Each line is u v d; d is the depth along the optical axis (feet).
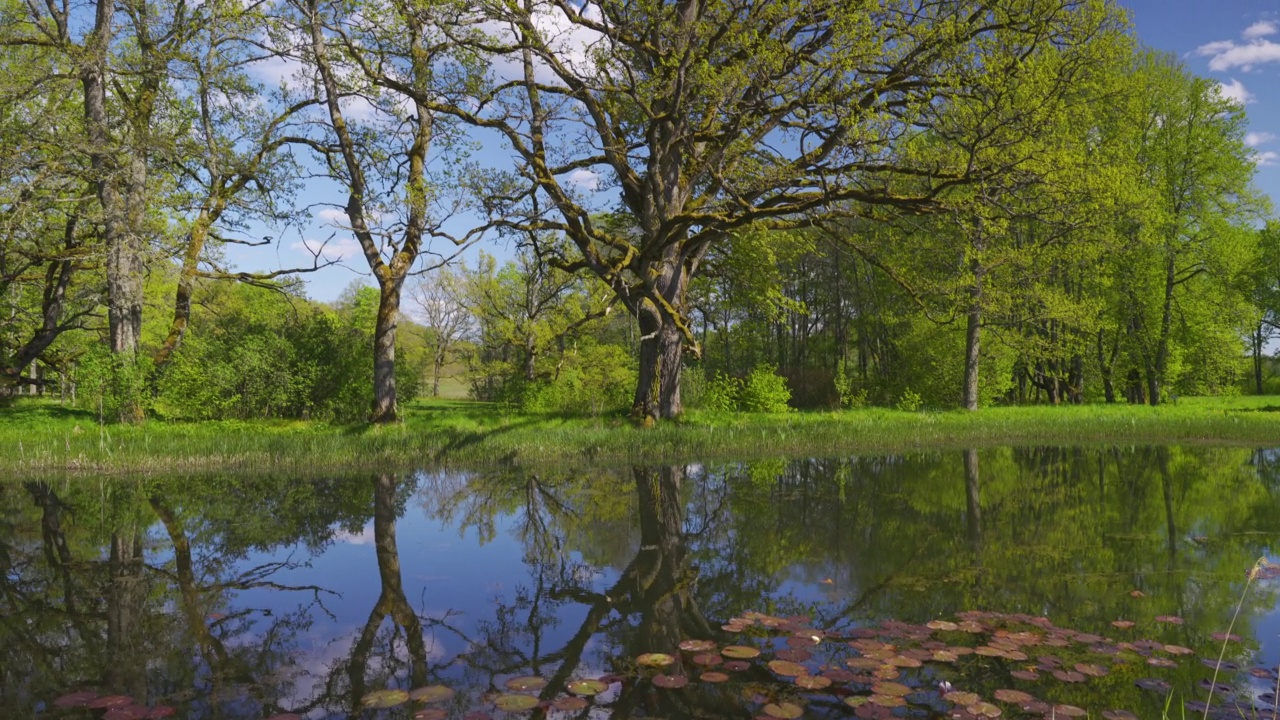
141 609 17.58
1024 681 12.67
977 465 41.75
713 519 27.50
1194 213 88.84
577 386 74.79
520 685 12.80
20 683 13.12
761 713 11.61
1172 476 37.37
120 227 54.54
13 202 51.11
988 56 40.22
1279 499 30.73
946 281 67.67
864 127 37.06
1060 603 17.01
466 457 43.60
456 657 14.43
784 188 42.63
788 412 72.49
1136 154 84.84
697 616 16.75
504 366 105.81
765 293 66.18
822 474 38.45
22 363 66.85
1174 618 15.79
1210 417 63.21
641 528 26.30
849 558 21.57
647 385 59.11
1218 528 25.27
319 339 64.23
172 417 56.70
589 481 36.70
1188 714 11.39
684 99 46.80
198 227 60.03
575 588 19.20
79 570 20.99
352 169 57.06
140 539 24.85
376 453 43.32
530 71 53.16
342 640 15.44
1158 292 93.20
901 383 98.37
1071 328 86.58
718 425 55.01
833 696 12.23
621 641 15.21
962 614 16.08
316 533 25.76
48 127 52.65
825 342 131.44
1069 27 43.45
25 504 31.09
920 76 43.73
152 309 86.69
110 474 39.73
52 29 58.49
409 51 49.88
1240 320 94.58
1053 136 41.70
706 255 67.26
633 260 45.98
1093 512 28.09
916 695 12.11
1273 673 12.97
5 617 16.92
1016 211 42.96
